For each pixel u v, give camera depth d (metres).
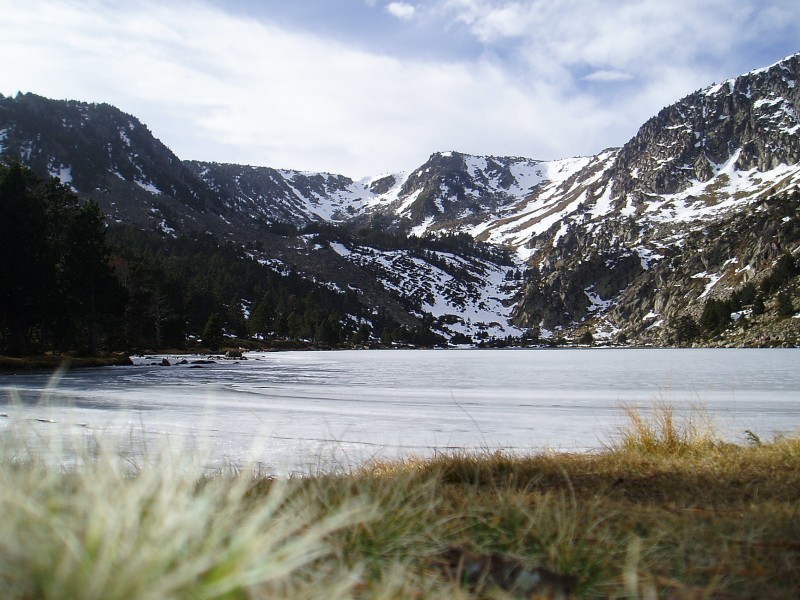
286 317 162.75
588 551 3.34
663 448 9.16
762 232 173.38
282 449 11.41
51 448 3.31
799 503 4.99
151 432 12.62
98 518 1.66
